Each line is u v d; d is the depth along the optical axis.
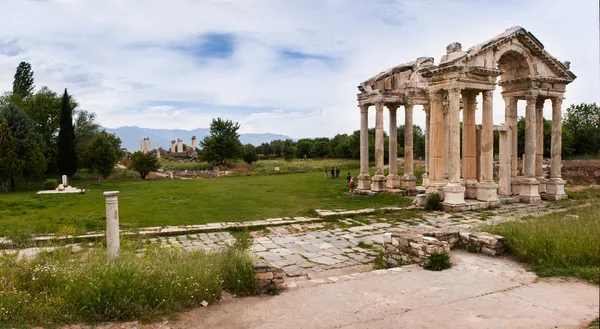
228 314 6.50
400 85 27.41
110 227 8.90
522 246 9.49
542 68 21.95
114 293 6.48
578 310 6.22
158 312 6.41
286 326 5.97
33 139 34.75
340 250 12.20
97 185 36.91
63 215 18.50
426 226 15.48
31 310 6.10
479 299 6.86
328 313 6.44
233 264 7.90
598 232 9.27
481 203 19.53
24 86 57.69
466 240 10.66
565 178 32.22
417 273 8.60
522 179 22.02
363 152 27.61
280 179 40.16
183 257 8.81
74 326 5.89
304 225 16.05
